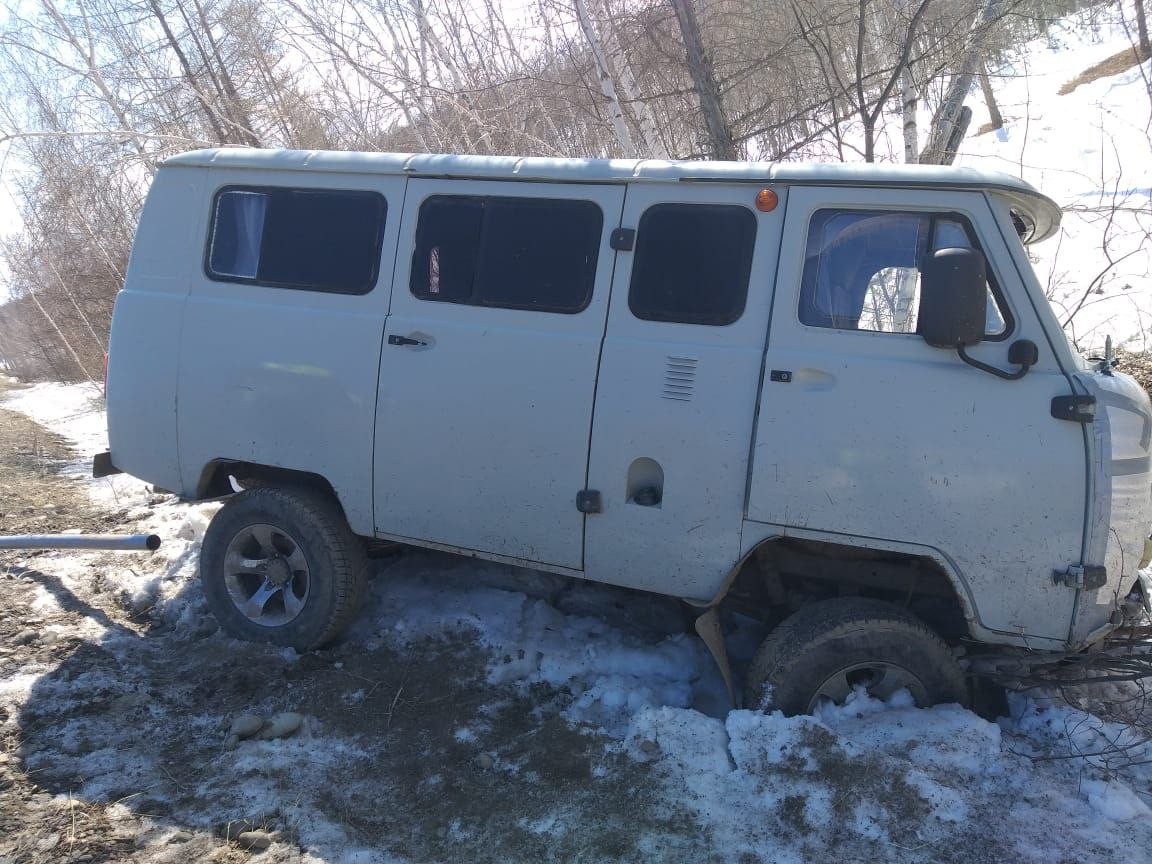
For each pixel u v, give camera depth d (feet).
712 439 11.69
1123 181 41.27
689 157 26.17
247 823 10.44
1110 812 10.25
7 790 10.96
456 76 27.30
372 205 13.74
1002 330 10.83
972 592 10.91
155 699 13.23
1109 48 66.18
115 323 15.16
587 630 15.10
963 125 24.90
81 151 35.35
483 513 13.11
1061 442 10.47
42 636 14.94
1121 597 11.11
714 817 10.34
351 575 14.33
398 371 13.32
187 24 33.83
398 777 11.53
